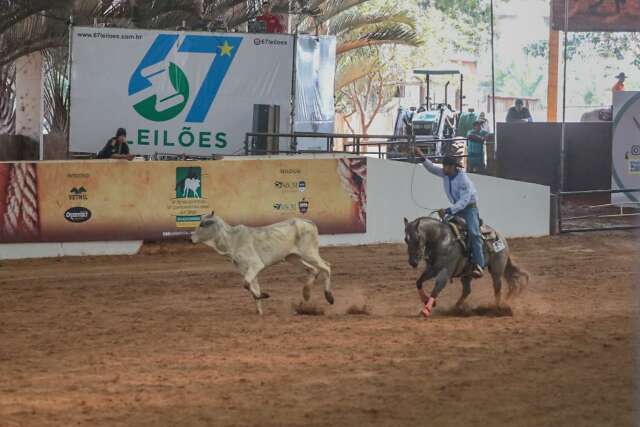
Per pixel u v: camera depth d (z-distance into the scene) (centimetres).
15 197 3262
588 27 6022
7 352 1809
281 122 3919
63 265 3133
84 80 3862
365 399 1420
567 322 2069
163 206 3344
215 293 2578
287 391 1470
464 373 1577
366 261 3138
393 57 9450
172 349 1806
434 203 3522
